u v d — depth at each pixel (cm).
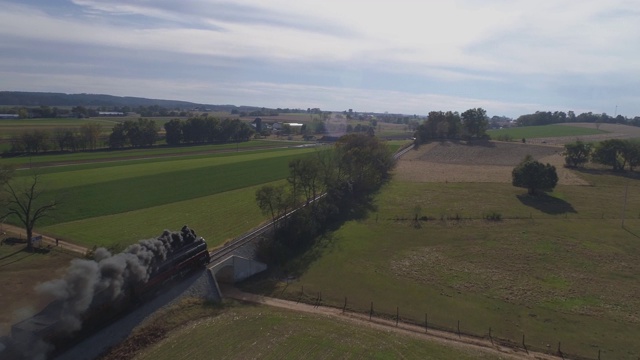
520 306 6531
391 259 8138
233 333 5469
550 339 5725
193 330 5481
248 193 12081
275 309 6238
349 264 7888
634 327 6028
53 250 7544
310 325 5769
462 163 18275
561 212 11169
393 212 11025
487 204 11838
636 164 15988
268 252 7838
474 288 7056
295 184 9731
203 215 9912
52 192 10925
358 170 12469
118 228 8769
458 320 6131
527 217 10706
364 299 6656
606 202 12175
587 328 5988
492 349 5475
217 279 7094
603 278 7481
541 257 8312
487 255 8381
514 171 12938
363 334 5612
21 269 6744
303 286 7025
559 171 16175
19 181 11681
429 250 8600
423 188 13675
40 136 17025
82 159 15988
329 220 10162
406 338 5597
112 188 11806
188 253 6272
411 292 6894
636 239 9325
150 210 10150
